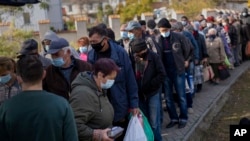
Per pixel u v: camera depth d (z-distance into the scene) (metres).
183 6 22.59
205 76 9.61
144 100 5.26
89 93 3.20
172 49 6.19
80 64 3.99
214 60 9.97
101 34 4.14
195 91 8.98
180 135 6.14
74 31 16.12
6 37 13.12
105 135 3.14
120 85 4.22
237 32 12.73
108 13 49.44
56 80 3.89
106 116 3.36
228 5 28.75
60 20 35.84
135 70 5.18
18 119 2.49
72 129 2.62
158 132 5.38
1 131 2.55
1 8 13.38
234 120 7.48
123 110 4.24
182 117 6.55
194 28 8.75
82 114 3.13
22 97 2.55
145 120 4.57
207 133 6.70
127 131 4.22
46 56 4.84
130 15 32.78
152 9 32.09
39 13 28.11
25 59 2.62
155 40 6.23
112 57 4.21
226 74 10.29
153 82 5.14
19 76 2.63
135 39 5.23
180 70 6.23
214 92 9.36
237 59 13.23
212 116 7.58
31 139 2.48
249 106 8.48
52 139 2.50
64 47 3.80
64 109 2.59
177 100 6.66
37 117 2.49
